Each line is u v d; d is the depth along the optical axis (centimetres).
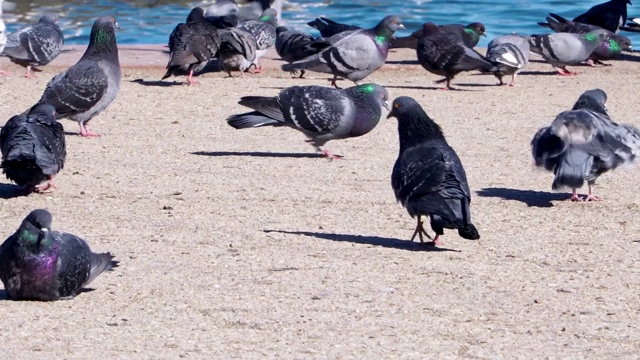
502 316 1066
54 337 986
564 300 1119
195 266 1220
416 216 1436
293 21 3625
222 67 2619
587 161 1505
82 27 3450
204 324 1029
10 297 1102
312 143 1850
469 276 1198
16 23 3481
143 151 1841
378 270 1216
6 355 938
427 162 1271
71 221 1414
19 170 1520
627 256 1290
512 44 2561
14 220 1427
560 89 2528
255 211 1476
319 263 1239
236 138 1966
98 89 1934
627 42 2917
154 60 2781
